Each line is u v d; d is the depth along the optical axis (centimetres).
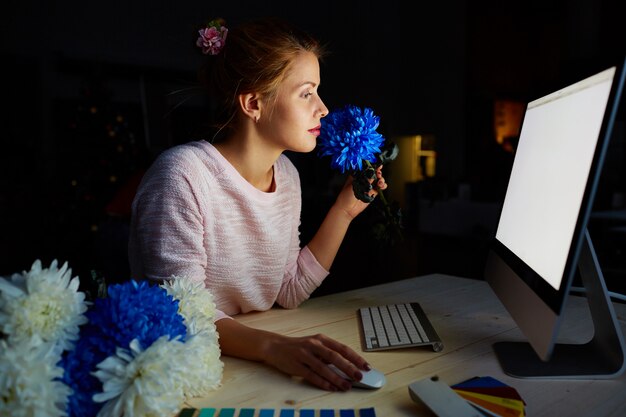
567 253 65
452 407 63
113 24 694
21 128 630
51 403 53
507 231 99
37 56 640
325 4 905
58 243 506
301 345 79
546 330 65
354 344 94
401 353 89
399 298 127
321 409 67
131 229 108
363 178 107
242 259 111
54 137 654
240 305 117
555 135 80
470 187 601
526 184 92
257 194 110
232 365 84
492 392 69
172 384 60
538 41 780
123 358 60
